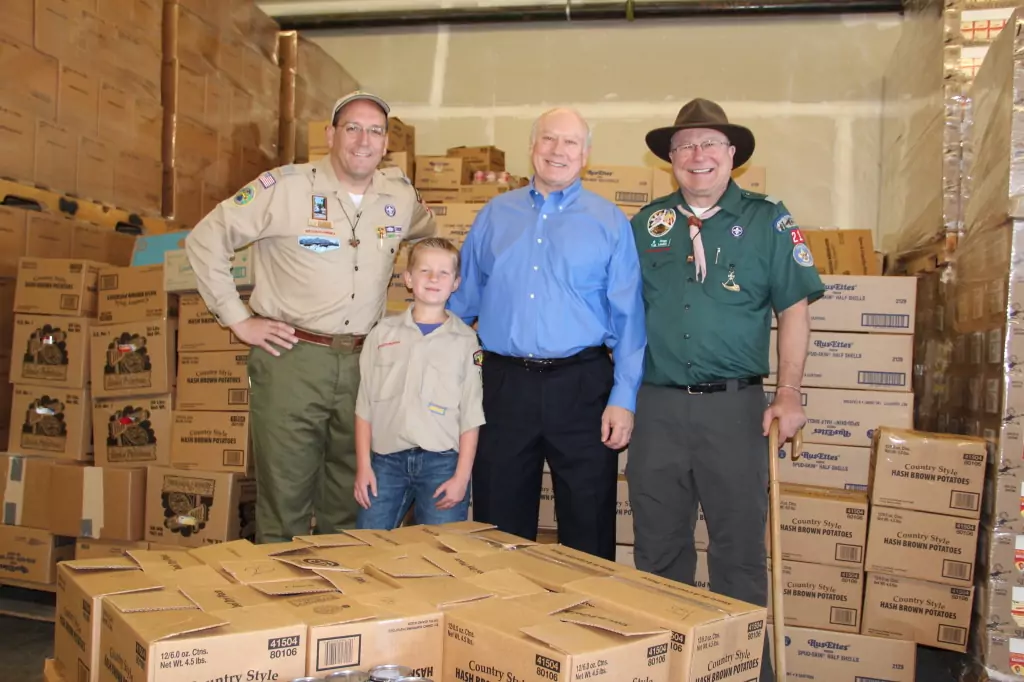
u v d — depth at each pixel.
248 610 1.18
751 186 3.53
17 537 2.98
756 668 1.33
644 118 4.74
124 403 2.94
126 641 1.11
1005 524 2.35
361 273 2.37
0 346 3.06
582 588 1.38
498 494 2.17
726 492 2.13
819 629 2.58
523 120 4.90
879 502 2.52
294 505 2.33
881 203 4.37
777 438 2.07
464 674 1.21
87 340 2.97
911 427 2.75
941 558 2.45
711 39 4.66
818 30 4.54
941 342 3.05
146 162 3.60
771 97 4.59
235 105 4.18
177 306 2.93
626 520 2.79
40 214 3.03
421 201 2.63
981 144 2.73
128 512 2.86
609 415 2.13
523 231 2.20
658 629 1.19
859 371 2.80
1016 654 2.33
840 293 2.82
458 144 4.98
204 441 2.85
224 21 4.08
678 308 2.18
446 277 2.21
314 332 2.33
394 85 5.08
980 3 3.05
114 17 3.40
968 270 2.78
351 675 1.12
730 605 1.33
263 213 2.30
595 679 1.09
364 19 4.97
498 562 1.53
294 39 4.59
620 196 3.39
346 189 2.39
